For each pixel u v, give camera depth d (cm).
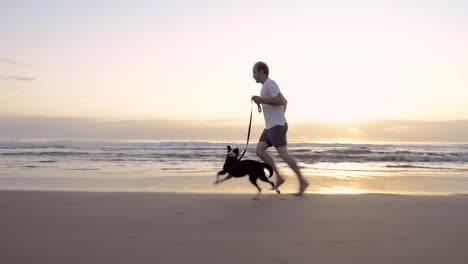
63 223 319
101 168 984
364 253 241
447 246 259
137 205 409
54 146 2014
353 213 374
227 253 238
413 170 1034
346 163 1277
